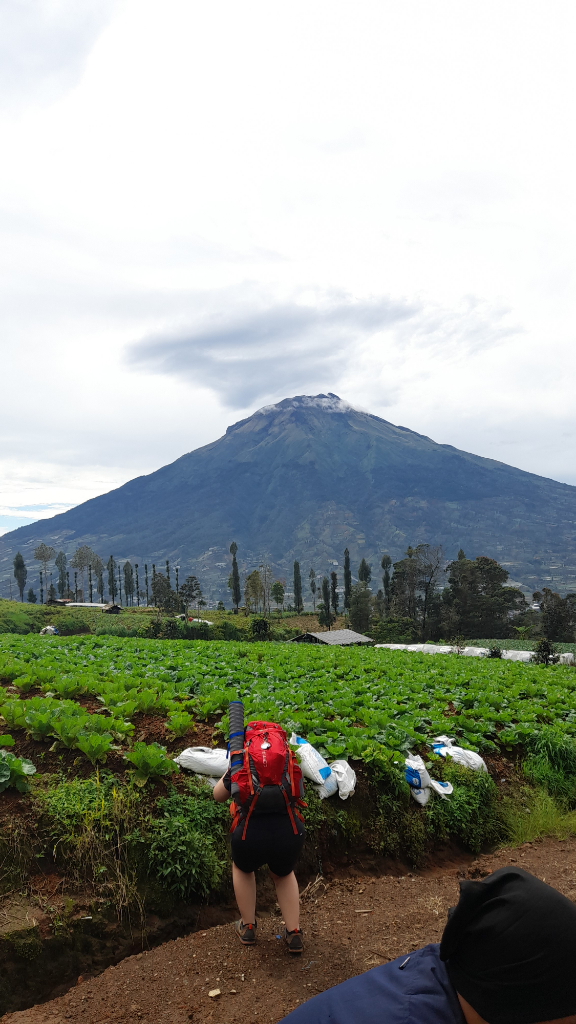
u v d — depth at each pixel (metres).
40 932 4.88
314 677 15.48
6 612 110.62
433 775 8.95
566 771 10.60
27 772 6.04
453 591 121.19
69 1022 4.29
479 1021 1.46
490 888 1.59
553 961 1.37
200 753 7.12
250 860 4.88
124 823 5.91
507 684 17.17
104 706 9.51
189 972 4.87
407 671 17.86
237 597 196.75
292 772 4.93
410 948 5.28
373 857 7.35
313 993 4.55
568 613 105.31
